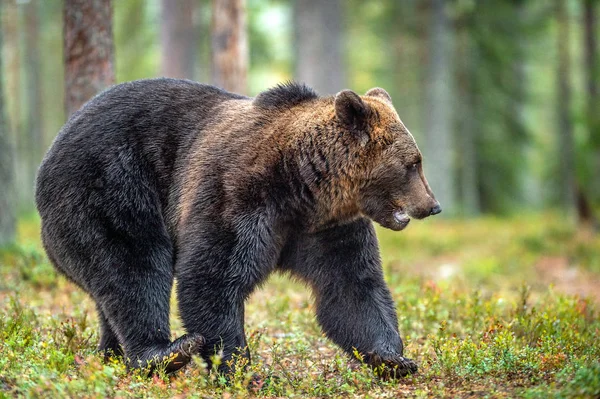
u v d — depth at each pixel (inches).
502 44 1951.3
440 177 1823.3
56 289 629.6
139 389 363.6
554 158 2241.6
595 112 1428.4
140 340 406.9
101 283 411.8
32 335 431.5
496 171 2208.4
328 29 1581.0
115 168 412.8
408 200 408.2
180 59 1697.8
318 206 405.4
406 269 826.8
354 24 2283.5
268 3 2182.6
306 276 432.8
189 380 376.2
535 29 1950.1
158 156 421.7
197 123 425.7
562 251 1113.4
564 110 1679.4
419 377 397.7
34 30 2012.8
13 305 502.6
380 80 2345.0
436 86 1818.4
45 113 2503.7
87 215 411.2
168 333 413.7
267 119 410.6
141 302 407.5
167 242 419.5
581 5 1496.1
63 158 419.2
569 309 533.0
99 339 456.1
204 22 2042.3
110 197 410.0
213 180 395.2
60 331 447.2
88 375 351.6
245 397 360.5
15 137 1876.2
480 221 1699.1
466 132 2052.2
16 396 331.6
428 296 582.6
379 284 428.8
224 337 387.2
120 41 2149.4
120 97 432.8
